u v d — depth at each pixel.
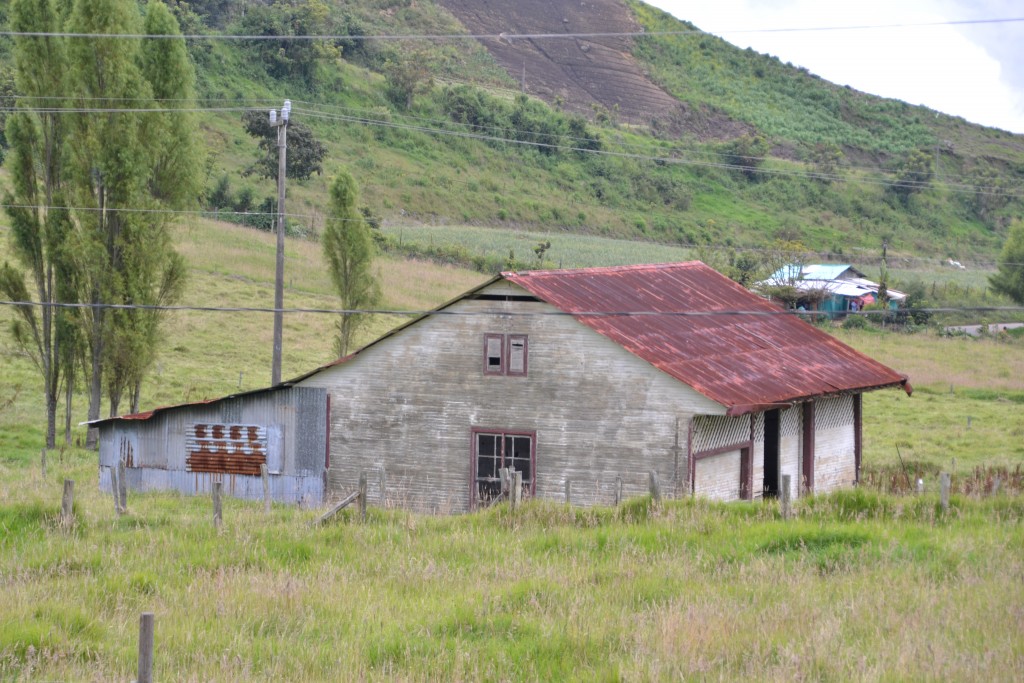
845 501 20.17
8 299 37.69
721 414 25.48
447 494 27.91
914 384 55.12
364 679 11.70
